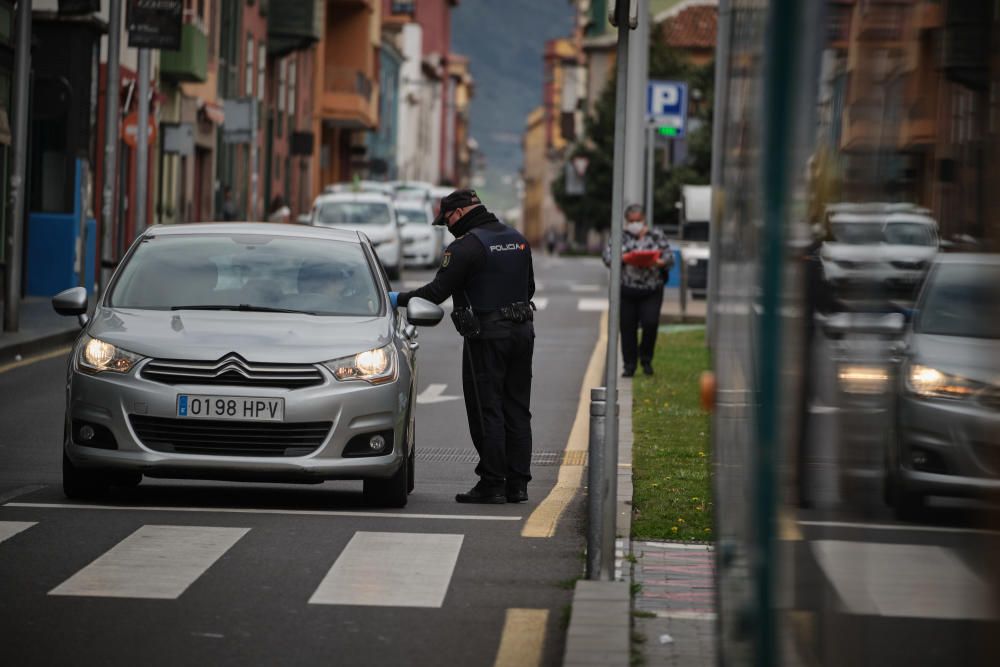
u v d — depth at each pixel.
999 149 4.04
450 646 10.90
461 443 23.88
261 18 99.25
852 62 4.58
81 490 16.88
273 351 16.30
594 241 183.00
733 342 6.81
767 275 4.94
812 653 4.70
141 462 16.02
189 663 10.30
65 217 48.84
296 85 114.06
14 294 36.22
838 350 4.56
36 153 52.19
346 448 16.25
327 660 10.44
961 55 4.20
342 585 12.80
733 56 7.93
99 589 12.45
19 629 11.14
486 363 17.50
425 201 101.06
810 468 4.71
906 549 4.21
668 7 173.25
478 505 17.42
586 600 11.46
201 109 78.81
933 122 4.31
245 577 13.03
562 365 36.75
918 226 4.33
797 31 4.81
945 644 4.09
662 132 47.94
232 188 90.81
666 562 13.94
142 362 16.22
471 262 17.39
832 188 4.63
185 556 13.83
